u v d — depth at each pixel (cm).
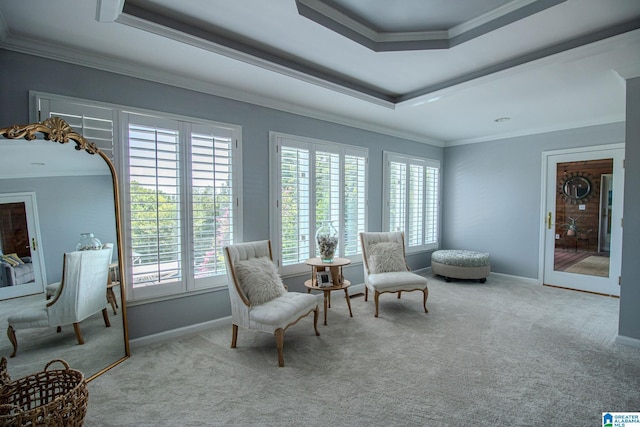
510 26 225
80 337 231
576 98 339
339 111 392
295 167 374
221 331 307
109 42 223
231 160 321
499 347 268
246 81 296
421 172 545
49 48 226
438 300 402
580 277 442
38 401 174
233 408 190
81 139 227
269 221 354
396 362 243
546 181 470
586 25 222
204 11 211
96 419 180
